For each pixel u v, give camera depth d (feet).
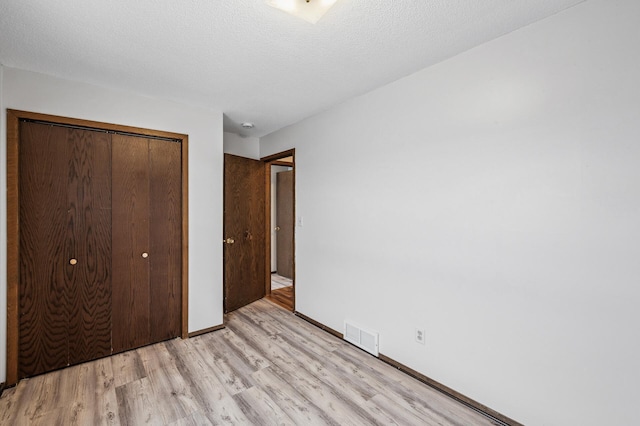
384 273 8.02
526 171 5.41
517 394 5.55
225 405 6.17
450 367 6.55
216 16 5.05
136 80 7.58
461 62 6.31
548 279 5.17
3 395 6.41
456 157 6.40
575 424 4.91
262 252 13.64
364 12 4.98
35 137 7.11
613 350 4.57
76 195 7.66
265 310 12.03
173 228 9.24
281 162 14.26
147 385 6.84
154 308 8.91
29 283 7.08
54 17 5.02
